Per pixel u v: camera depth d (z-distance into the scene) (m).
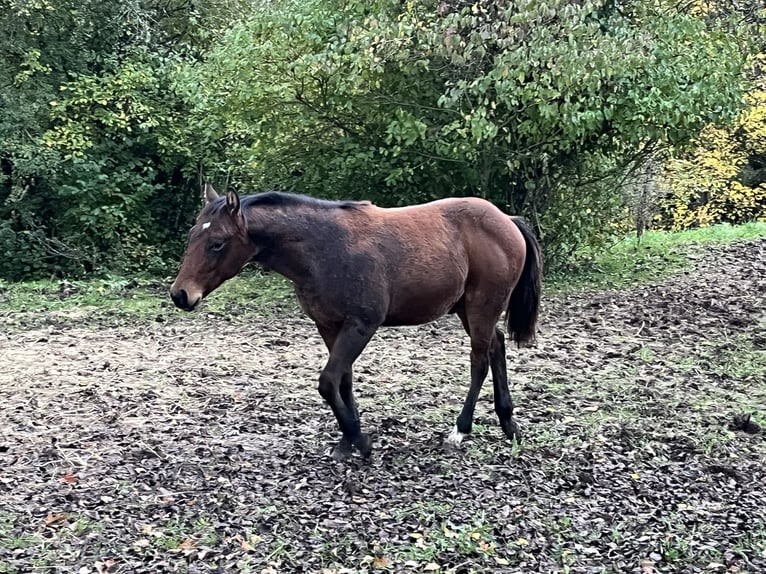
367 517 4.46
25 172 14.06
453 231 5.48
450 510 4.59
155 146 15.94
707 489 5.00
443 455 5.48
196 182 16.58
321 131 12.54
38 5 14.31
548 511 4.64
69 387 7.11
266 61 11.42
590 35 10.62
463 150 11.02
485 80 10.35
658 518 4.59
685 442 5.79
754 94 18.48
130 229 15.52
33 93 14.49
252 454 5.42
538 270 5.86
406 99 11.65
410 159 12.05
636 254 14.30
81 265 14.78
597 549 4.23
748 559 4.14
